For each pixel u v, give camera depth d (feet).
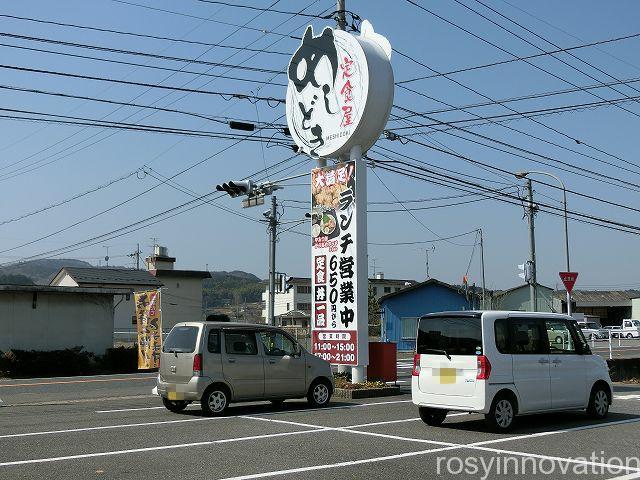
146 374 88.12
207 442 31.76
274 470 25.59
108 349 93.76
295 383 45.09
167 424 37.86
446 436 33.68
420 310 138.51
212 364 41.55
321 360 46.98
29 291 90.74
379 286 277.23
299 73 60.75
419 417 40.88
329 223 57.52
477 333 35.24
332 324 56.54
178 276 206.28
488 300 164.35
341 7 60.44
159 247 213.87
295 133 60.80
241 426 37.01
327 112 57.57
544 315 38.55
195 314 207.92
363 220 55.62
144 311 78.23
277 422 38.63
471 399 34.71
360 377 55.31
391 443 31.55
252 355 43.32
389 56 55.93
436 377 36.32
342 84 56.34
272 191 68.44
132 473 25.02
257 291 486.79
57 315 93.50
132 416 41.78
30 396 57.82
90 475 24.67
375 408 45.73
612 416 41.98
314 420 39.52
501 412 34.81
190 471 25.36
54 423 38.50
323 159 59.62
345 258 55.93
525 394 35.88
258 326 44.42
